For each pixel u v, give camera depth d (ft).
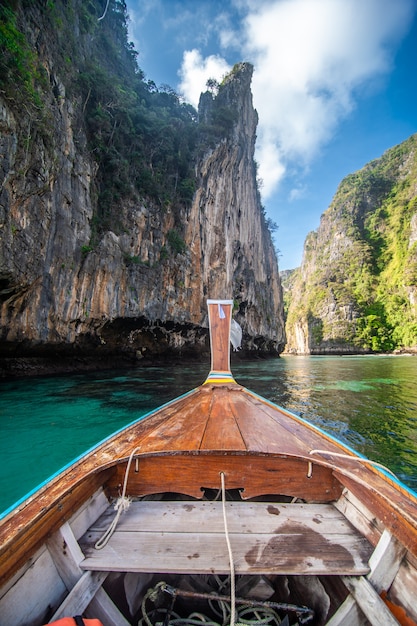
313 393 30.19
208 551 4.51
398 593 3.91
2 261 23.81
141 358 54.95
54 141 30.89
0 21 23.53
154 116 64.49
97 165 44.88
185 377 37.40
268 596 4.59
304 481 5.97
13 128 23.80
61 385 29.68
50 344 34.35
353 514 5.26
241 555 4.41
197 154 72.69
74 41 42.24
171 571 4.12
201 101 104.63
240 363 79.00
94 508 5.36
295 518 5.35
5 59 23.25
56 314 33.40
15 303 28.02
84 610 3.82
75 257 36.27
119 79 62.90
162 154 63.26
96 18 57.00
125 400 23.43
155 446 6.40
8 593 3.37
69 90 37.29
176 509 5.63
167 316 55.31
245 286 93.91
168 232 58.18
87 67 45.85
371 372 52.54
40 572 3.88
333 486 5.96
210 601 4.66
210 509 5.62
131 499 6.07
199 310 65.82
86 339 40.29
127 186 48.78
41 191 28.84
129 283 46.32
